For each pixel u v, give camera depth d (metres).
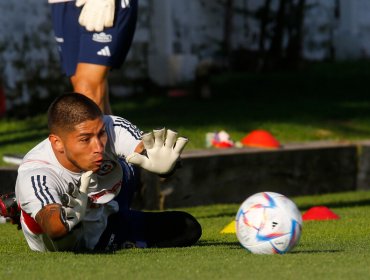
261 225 16.53
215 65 64.12
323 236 22.31
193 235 18.77
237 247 18.50
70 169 16.89
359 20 95.31
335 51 91.69
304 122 52.12
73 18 25.83
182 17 73.06
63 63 26.59
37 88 58.06
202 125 49.19
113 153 17.59
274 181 40.81
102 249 18.23
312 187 42.47
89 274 14.27
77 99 16.47
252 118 52.62
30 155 17.17
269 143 41.94
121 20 25.44
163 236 18.75
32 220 17.36
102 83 25.45
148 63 68.62
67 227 15.48
